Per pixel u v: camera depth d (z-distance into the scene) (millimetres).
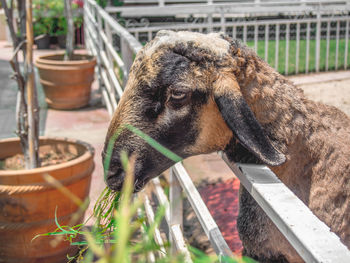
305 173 878
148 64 798
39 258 1267
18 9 1535
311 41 4523
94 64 2844
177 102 795
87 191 1354
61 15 4734
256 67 862
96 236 805
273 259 888
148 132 809
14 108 2828
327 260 434
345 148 893
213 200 1750
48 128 2490
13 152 1571
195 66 797
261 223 875
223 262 745
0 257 1278
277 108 852
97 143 2242
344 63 3801
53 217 1242
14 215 1216
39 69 2793
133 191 841
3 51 4676
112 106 2422
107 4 4484
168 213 1201
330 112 941
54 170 1212
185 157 857
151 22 4613
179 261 501
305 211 538
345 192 884
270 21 3574
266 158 754
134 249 510
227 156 867
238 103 775
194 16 4645
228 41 847
